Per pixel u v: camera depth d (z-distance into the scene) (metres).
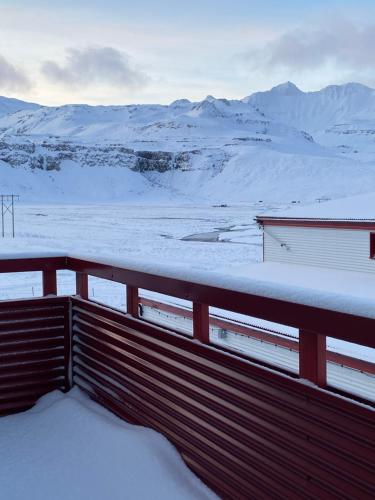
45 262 3.17
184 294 2.29
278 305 1.84
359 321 1.56
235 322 8.17
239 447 2.03
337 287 10.66
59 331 3.18
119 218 59.16
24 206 91.81
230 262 25.39
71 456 2.46
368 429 1.56
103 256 2.84
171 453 2.37
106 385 2.89
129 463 2.34
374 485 1.54
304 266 13.38
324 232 12.96
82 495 2.20
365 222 11.90
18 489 2.26
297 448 1.79
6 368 3.06
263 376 1.92
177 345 2.38
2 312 3.04
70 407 2.88
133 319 2.67
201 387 2.24
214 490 2.16
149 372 2.55
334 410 1.66
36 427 2.78
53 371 3.17
